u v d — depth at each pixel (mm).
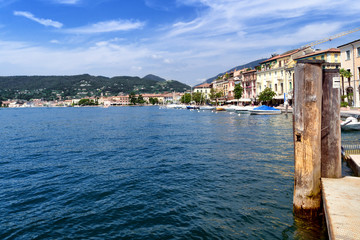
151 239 7570
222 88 128875
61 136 32500
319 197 6938
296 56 68750
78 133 35781
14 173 15227
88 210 9695
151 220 8719
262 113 60500
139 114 93125
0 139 30297
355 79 49094
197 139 26656
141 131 36469
